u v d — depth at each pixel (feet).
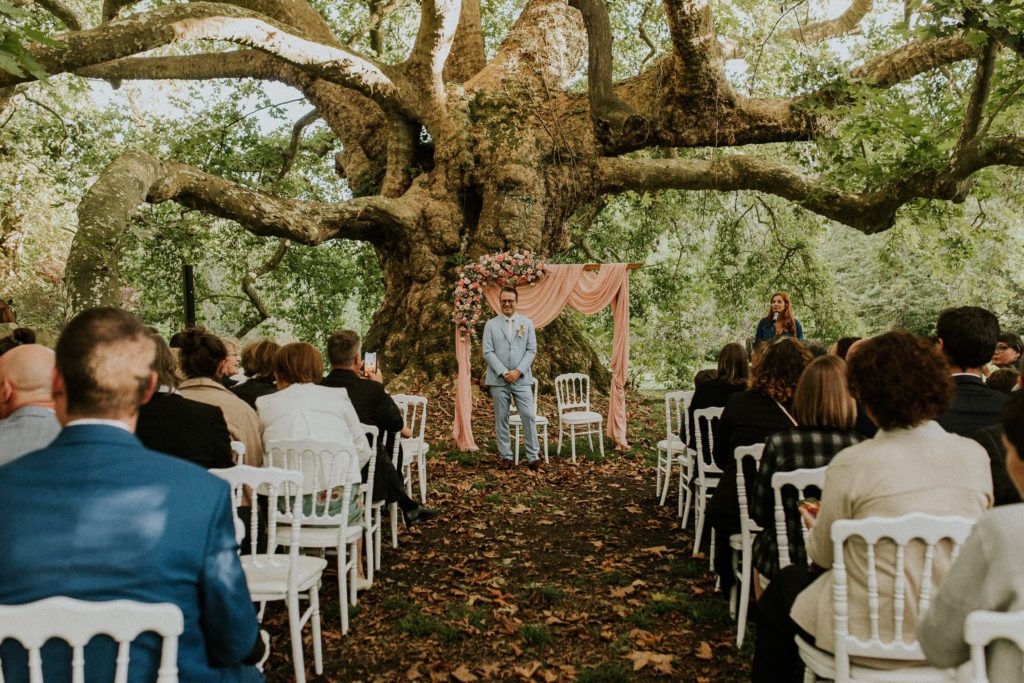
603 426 38.65
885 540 8.27
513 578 17.58
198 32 34.30
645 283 67.26
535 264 32.76
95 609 5.59
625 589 16.48
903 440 8.55
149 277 67.41
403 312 49.70
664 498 23.73
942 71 45.19
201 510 6.16
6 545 5.78
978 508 8.32
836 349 17.75
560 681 12.68
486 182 47.29
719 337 74.33
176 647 5.76
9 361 9.27
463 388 32.60
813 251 64.23
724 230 65.98
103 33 31.27
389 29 65.41
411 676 12.86
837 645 8.20
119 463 6.03
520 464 29.84
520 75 48.65
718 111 45.52
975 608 5.33
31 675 5.59
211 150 60.59
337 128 55.88
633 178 48.19
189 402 12.41
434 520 22.31
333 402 15.28
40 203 64.69
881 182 35.73
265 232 41.29
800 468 11.19
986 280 59.72
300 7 47.26
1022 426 5.25
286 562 12.77
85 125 63.77
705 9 40.29
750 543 13.50
